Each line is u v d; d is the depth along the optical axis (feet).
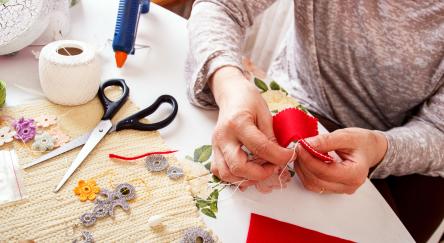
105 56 2.90
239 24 3.09
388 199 3.20
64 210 2.15
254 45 6.08
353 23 3.19
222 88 2.60
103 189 2.24
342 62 3.35
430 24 3.03
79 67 2.44
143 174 2.33
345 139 2.49
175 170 2.37
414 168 2.85
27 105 2.50
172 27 3.26
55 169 2.27
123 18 2.77
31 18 2.63
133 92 2.72
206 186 2.37
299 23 3.34
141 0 2.89
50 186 2.21
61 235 2.08
